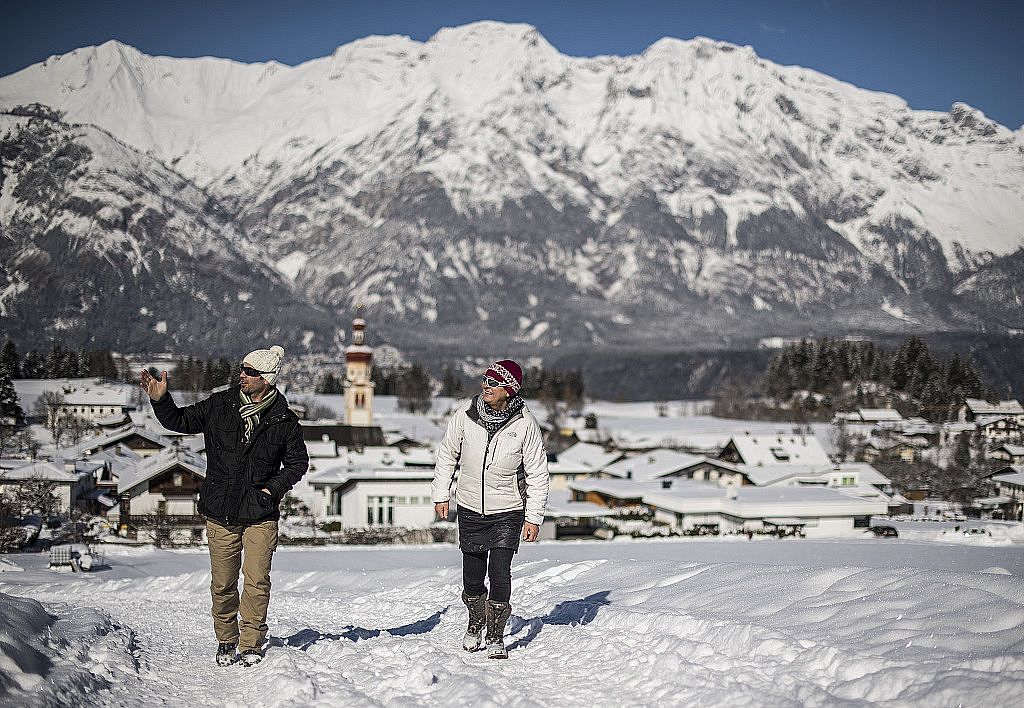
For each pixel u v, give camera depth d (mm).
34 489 59062
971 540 42719
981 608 6812
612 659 7031
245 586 7246
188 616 10523
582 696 6199
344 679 6742
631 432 144750
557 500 71000
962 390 169750
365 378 116188
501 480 7684
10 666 5547
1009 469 103688
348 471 60344
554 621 9156
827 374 190750
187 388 182875
